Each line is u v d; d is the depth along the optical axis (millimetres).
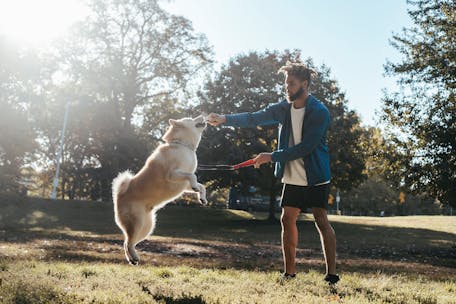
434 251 15383
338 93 26750
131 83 31188
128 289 3967
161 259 8516
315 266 8453
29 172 43125
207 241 14938
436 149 14352
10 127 31219
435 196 14797
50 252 8492
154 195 4957
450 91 14438
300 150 4461
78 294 3574
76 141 35906
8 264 5230
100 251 9719
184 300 3678
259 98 25906
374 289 4719
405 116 14875
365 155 17609
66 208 27359
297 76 4617
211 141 26125
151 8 30859
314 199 4676
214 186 28016
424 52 15016
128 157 30391
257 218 31734
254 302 3598
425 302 4250
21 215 23891
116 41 31328
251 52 28766
